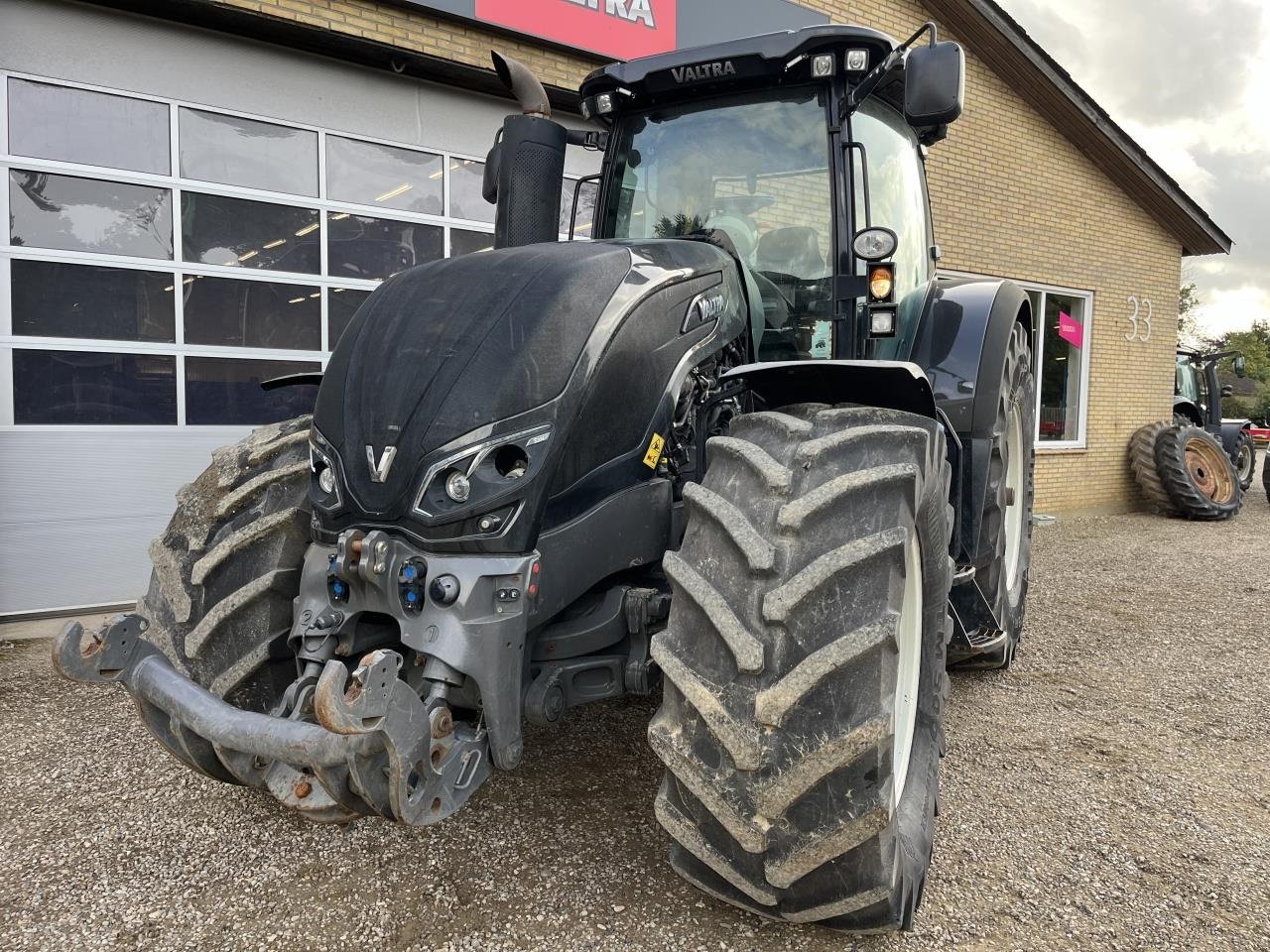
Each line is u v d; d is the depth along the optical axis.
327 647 1.99
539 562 1.92
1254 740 3.26
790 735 1.63
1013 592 3.97
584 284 2.11
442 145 6.03
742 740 1.62
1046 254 9.63
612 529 2.12
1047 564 6.95
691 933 1.99
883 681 1.65
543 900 2.12
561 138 3.03
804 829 1.65
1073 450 10.18
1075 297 10.12
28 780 2.83
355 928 2.02
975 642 3.42
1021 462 4.19
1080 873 2.31
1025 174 9.34
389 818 1.74
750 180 3.02
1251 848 2.45
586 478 2.05
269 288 5.42
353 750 1.62
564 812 2.57
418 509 1.89
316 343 5.62
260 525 2.23
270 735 1.74
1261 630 4.91
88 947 1.97
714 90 3.06
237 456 2.51
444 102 6.01
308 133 5.51
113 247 4.90
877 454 1.90
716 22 7.03
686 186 3.12
